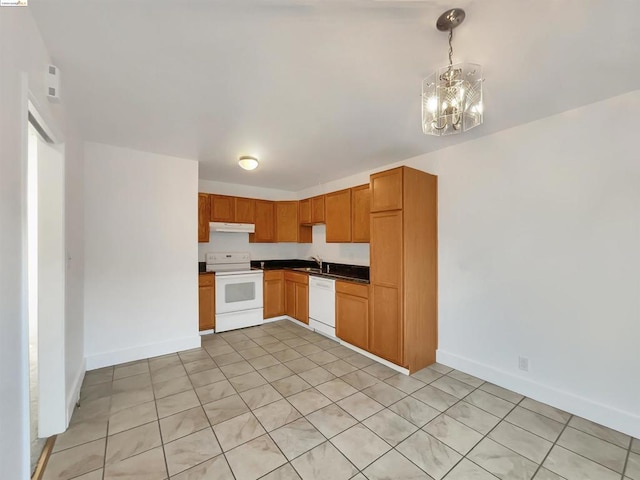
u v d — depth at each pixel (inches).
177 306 126.0
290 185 186.5
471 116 57.6
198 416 78.3
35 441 69.1
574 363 79.9
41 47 51.9
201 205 155.2
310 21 47.9
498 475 58.4
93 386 94.3
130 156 115.0
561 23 47.8
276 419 76.9
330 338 143.3
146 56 57.4
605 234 74.8
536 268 87.2
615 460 62.4
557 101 75.4
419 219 108.0
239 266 183.6
